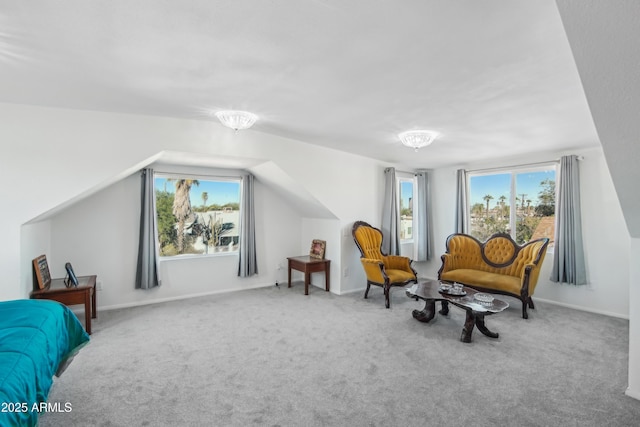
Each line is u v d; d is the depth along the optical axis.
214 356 2.79
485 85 2.28
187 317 3.79
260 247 5.36
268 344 3.05
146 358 2.74
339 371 2.56
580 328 3.53
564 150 4.32
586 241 4.21
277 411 2.05
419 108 2.77
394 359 2.77
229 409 2.07
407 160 5.26
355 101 2.63
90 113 3.04
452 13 1.47
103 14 1.48
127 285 4.22
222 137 3.71
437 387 2.34
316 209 5.04
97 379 2.40
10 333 1.71
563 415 2.04
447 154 4.70
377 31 1.64
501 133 3.50
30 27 1.58
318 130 3.59
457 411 2.07
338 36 1.69
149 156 3.31
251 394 2.23
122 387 2.30
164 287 4.52
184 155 3.72
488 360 2.76
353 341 3.13
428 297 3.46
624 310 3.93
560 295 4.43
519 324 3.65
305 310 4.09
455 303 3.29
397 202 5.48
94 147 3.06
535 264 3.98
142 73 2.15
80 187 3.01
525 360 2.77
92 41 1.73
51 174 2.89
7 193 2.75
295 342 3.10
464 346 3.04
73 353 2.32
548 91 2.37
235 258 5.10
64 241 3.84
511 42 1.72
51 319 2.03
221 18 1.53
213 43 1.76
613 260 4.01
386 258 4.97
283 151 4.20
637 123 1.49
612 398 2.22
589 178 4.18
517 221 5.02
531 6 1.41
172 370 2.55
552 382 2.42
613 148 1.66
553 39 1.68
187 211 4.74
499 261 4.70
